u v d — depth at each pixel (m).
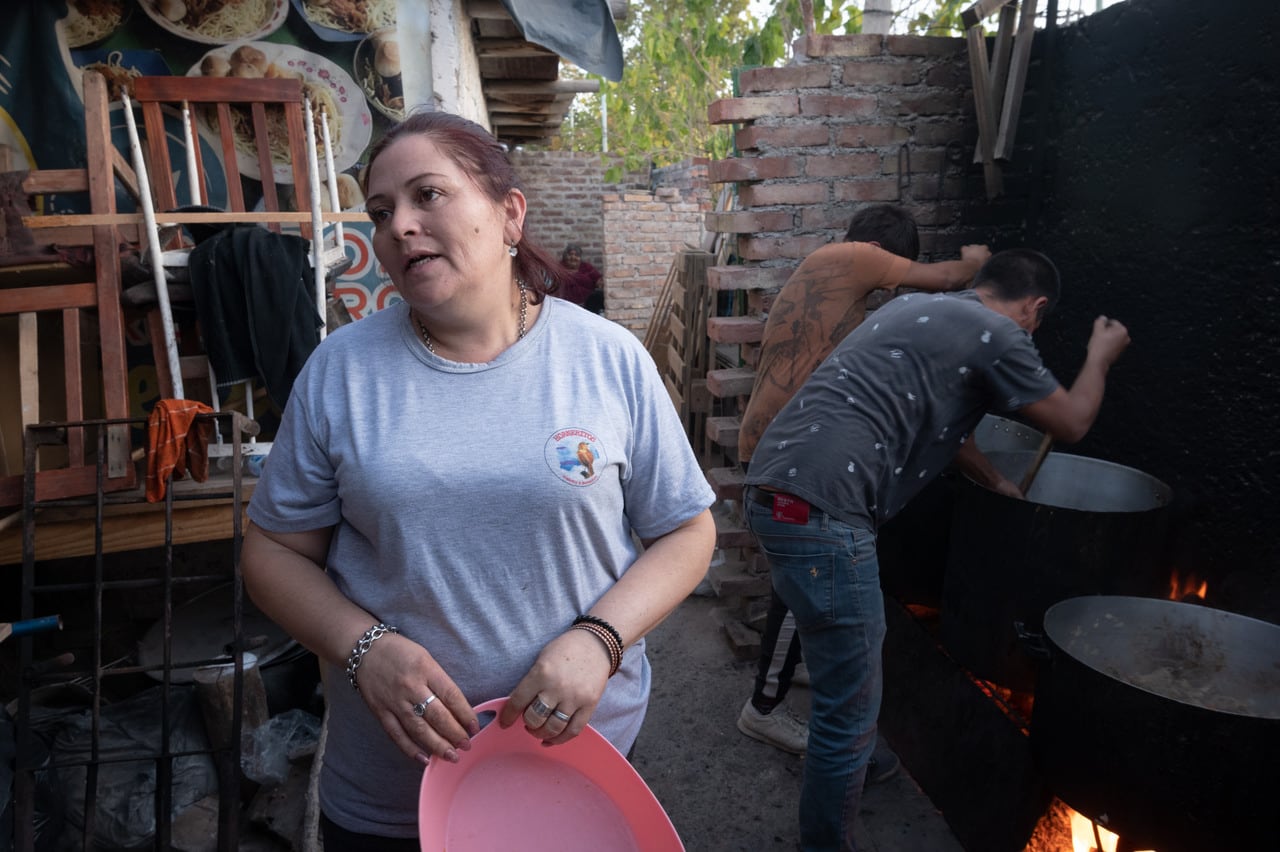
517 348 1.21
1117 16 2.81
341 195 3.70
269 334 2.65
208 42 3.50
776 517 2.08
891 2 3.73
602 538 1.23
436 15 3.66
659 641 3.51
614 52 4.60
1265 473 2.37
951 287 2.85
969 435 2.17
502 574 1.18
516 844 1.15
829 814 2.07
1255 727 1.55
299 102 3.14
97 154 2.64
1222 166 2.43
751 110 3.32
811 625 2.07
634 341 1.29
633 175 12.32
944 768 2.45
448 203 1.12
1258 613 2.39
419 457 1.14
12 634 2.13
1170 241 2.64
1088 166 3.01
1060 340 3.20
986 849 2.20
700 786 2.67
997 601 2.26
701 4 11.44
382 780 1.27
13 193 2.58
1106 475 2.57
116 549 2.66
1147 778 1.66
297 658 2.95
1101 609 2.07
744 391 3.57
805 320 2.83
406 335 1.22
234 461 2.36
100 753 2.44
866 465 2.03
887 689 2.83
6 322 2.77
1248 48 2.32
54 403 2.88
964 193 3.47
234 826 2.15
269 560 1.26
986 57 3.21
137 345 3.32
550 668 1.12
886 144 3.41
